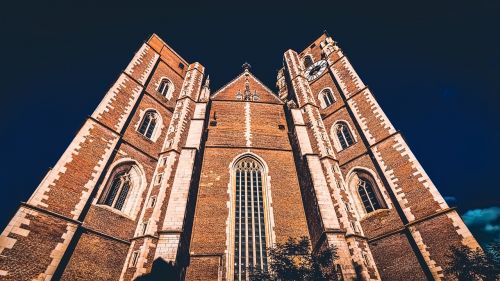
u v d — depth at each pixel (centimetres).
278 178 2462
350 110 2956
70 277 1490
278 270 1494
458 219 1705
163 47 3578
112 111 2336
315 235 1983
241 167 2545
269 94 3706
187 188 1969
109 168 2070
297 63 4047
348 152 2658
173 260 1574
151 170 2344
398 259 1836
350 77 3206
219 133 2859
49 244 1460
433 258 1677
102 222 1789
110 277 1633
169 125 2794
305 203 2261
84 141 1967
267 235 2053
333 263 1634
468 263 1484
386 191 2202
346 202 2117
